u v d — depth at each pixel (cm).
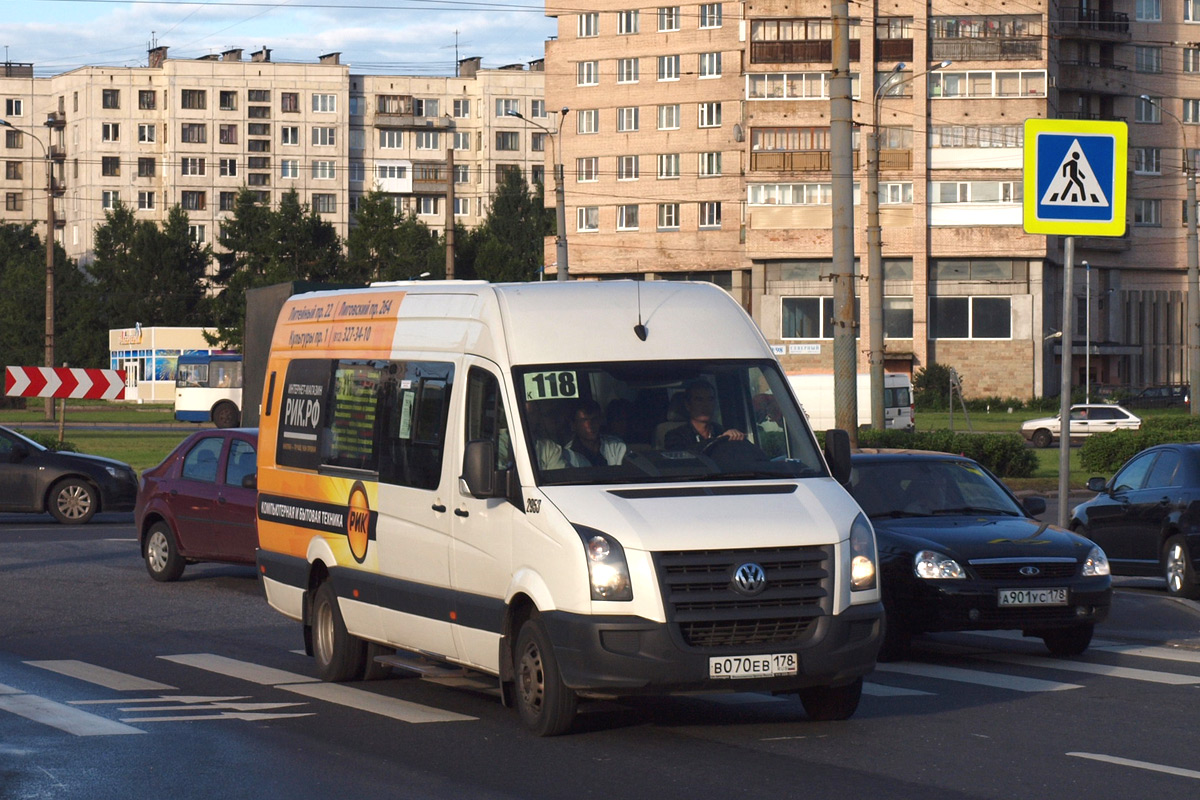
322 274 13388
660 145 11900
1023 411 10438
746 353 1291
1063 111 11838
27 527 3353
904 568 1577
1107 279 12144
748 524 1120
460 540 1255
